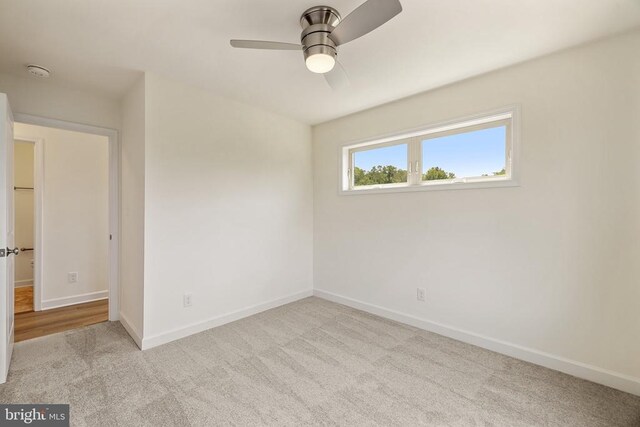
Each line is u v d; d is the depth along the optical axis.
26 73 2.41
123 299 2.94
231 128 2.99
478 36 1.91
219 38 1.94
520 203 2.30
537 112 2.20
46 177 3.38
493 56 2.16
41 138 3.34
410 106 2.91
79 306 3.49
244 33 1.89
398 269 3.05
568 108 2.08
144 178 2.41
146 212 2.42
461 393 1.89
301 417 1.68
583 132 2.03
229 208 2.99
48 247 3.40
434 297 2.79
